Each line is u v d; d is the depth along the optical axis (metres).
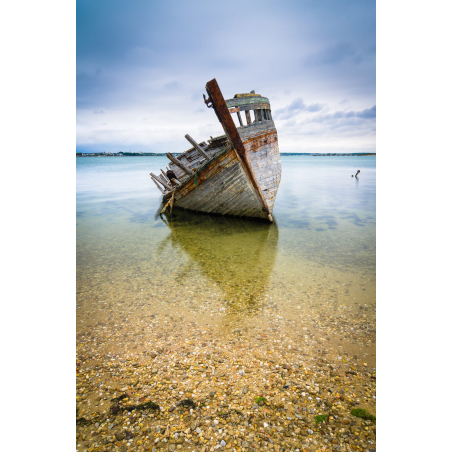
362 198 19.22
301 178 35.97
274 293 5.81
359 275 6.69
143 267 7.29
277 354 3.99
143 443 2.67
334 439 2.70
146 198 20.44
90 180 35.09
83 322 4.79
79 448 2.62
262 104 10.20
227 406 3.10
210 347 4.15
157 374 3.60
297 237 9.97
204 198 11.92
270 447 2.63
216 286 6.15
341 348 4.12
